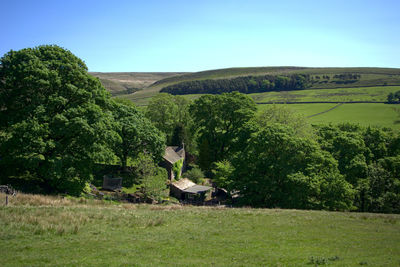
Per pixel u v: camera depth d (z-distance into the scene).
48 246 15.26
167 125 87.56
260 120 70.44
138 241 17.06
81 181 36.38
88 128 33.69
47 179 36.59
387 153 56.47
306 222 24.06
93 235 17.80
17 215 19.95
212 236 18.86
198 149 85.06
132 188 51.44
